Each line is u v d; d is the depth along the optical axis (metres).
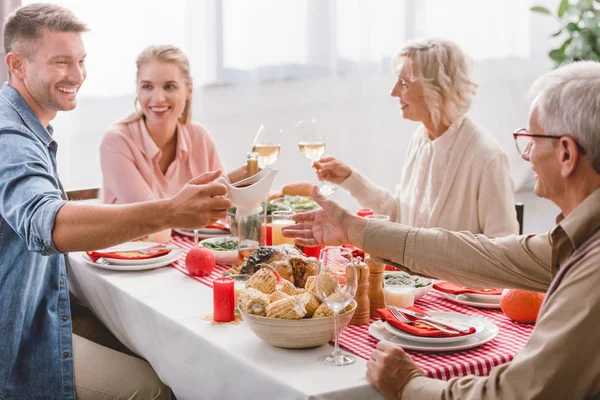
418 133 2.71
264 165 2.64
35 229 1.62
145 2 4.09
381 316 1.64
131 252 2.24
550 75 1.31
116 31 4.00
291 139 4.86
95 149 4.08
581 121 1.23
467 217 2.45
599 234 1.22
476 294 1.87
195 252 2.11
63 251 1.63
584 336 1.17
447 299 1.91
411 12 5.16
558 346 1.18
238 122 4.64
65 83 1.94
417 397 1.30
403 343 1.55
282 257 1.84
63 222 1.60
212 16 4.39
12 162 1.72
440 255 1.65
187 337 1.67
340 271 1.69
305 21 4.75
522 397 1.20
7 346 1.85
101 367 1.98
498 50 5.70
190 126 2.98
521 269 1.60
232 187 1.80
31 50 1.89
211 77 4.47
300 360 1.48
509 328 1.68
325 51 4.86
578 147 1.25
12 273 1.84
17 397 1.90
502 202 2.38
